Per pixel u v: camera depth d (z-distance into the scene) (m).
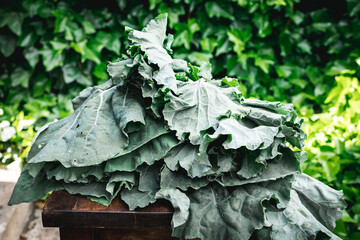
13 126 2.50
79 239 1.09
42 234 2.18
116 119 1.07
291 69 2.79
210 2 2.60
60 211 1.01
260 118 1.11
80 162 1.00
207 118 1.06
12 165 2.29
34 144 1.14
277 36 2.82
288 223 1.04
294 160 1.08
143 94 1.03
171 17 2.59
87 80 2.74
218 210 1.02
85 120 1.08
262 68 2.65
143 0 2.63
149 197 1.04
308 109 2.59
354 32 2.72
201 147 0.98
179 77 1.19
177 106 1.06
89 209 1.02
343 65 2.73
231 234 0.97
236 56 2.73
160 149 1.05
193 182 1.05
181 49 2.68
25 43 2.63
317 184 1.20
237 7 2.67
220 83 1.28
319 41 2.87
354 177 2.01
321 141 2.14
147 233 1.13
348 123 2.24
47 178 1.08
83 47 2.59
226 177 1.07
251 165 1.04
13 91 2.77
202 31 2.70
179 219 0.97
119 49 2.74
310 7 2.83
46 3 2.57
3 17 2.54
